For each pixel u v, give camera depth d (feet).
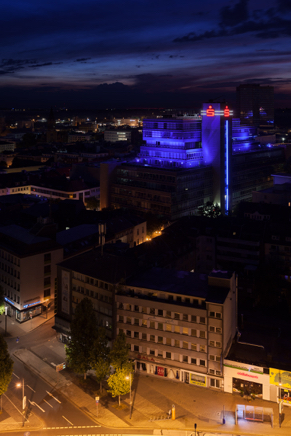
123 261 364.58
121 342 288.10
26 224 612.70
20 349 365.81
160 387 312.91
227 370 303.27
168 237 469.98
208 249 499.51
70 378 325.21
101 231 384.68
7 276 432.25
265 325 392.27
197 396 302.04
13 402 296.51
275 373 289.33
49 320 419.33
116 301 331.98
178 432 265.54
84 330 307.17
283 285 447.83
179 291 318.65
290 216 563.48
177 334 313.73
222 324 297.74
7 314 436.35
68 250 462.60
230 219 518.78
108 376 326.24
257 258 473.67
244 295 451.53
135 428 269.85
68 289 367.86
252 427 269.44
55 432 266.77
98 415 281.95
